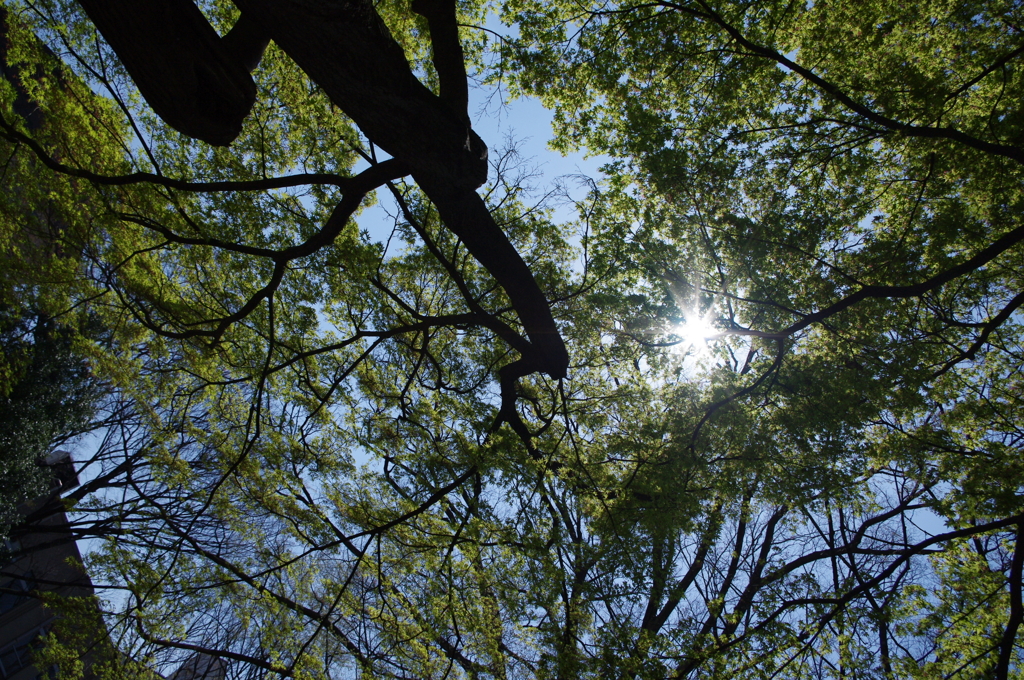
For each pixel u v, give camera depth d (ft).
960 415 30.91
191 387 37.37
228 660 43.86
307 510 34.42
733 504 33.65
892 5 29.78
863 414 26.71
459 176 20.39
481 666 30.60
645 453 28.17
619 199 28.99
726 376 29.27
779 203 28.89
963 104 29.45
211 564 31.63
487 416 31.94
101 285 33.81
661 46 30.22
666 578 26.58
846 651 27.30
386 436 33.30
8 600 58.39
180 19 16.52
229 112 19.33
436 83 32.22
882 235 30.14
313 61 17.02
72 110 29.35
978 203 30.14
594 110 32.50
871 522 39.68
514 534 26.73
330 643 37.47
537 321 25.38
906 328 28.25
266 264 30.71
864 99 28.50
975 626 26.91
